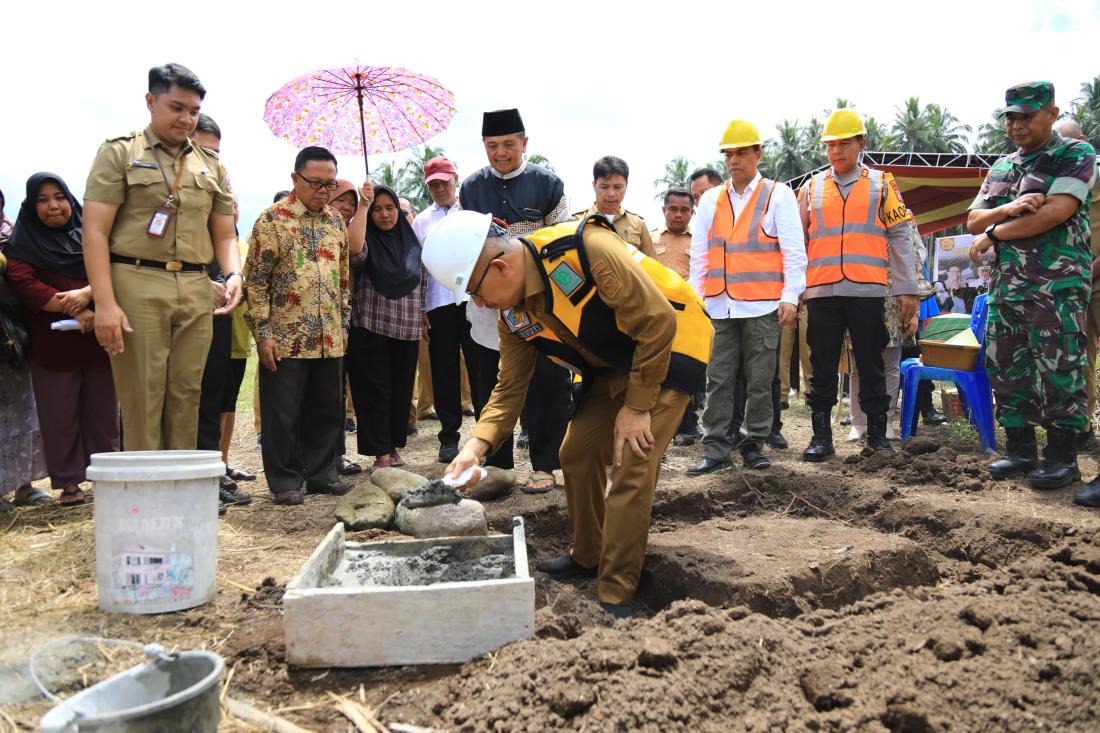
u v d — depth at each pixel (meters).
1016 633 2.29
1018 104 4.27
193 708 1.77
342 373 5.32
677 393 2.94
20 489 4.52
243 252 5.68
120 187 3.69
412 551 3.08
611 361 2.85
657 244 7.07
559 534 4.05
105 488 2.67
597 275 2.62
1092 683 2.03
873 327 5.32
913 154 11.82
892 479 4.79
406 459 6.07
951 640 2.23
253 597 2.88
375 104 5.28
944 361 5.69
